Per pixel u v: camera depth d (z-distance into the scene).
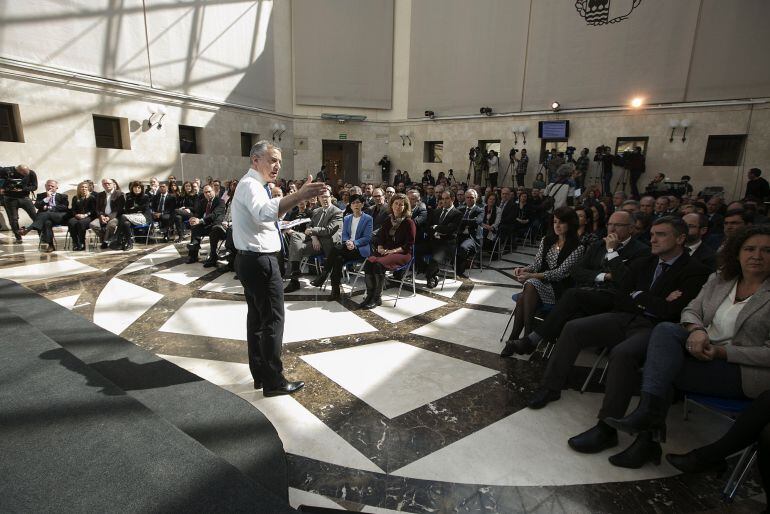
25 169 7.07
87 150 9.14
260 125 13.64
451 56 14.23
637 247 2.99
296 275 4.51
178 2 10.61
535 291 3.04
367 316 3.76
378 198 6.09
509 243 7.60
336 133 15.51
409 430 2.11
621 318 2.39
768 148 10.07
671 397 1.89
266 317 2.28
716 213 5.61
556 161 11.81
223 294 4.26
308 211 5.81
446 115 14.67
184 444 1.21
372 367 2.77
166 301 4.01
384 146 16.06
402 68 15.34
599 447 1.99
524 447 2.01
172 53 10.68
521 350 2.88
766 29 9.69
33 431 1.23
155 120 10.47
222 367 2.72
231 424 1.77
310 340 3.19
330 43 14.65
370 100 15.44
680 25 10.57
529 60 12.85
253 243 2.17
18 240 7.09
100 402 1.40
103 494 1.00
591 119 12.12
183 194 7.75
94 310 3.72
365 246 4.38
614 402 2.01
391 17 14.98
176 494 1.01
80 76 8.78
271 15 13.48
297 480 1.75
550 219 7.50
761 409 1.62
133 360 2.35
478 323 3.64
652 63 11.05
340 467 1.83
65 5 8.45
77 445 1.18
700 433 2.18
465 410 2.30
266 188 2.22
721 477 1.86
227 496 1.02
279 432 2.07
